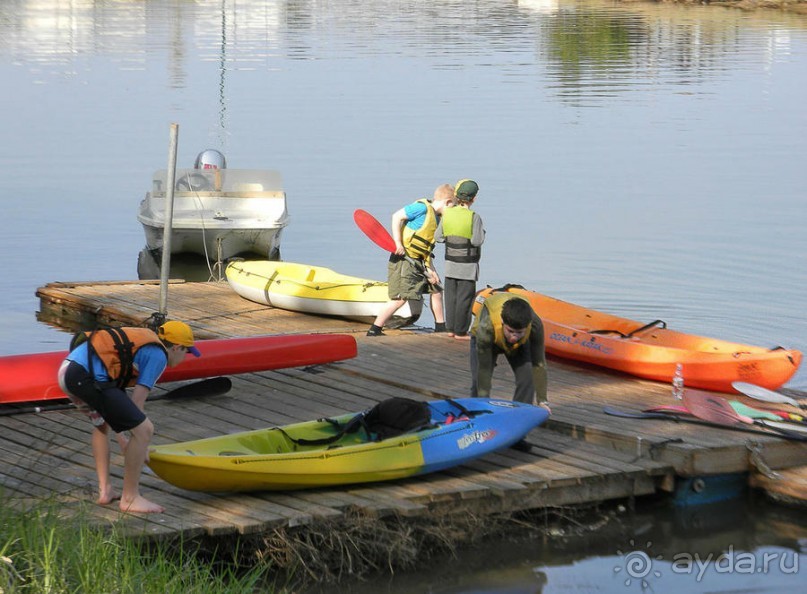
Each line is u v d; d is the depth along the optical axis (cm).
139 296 2200
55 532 942
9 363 1441
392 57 5988
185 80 5162
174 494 1148
